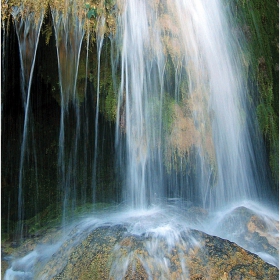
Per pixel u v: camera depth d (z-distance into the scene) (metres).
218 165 4.23
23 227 4.26
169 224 3.25
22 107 4.85
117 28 3.42
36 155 4.98
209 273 2.62
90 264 2.73
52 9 3.20
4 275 3.26
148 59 3.61
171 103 3.78
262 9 5.06
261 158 4.96
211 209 4.16
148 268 2.61
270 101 4.98
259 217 3.64
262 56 4.95
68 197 4.91
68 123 4.87
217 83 4.14
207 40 4.02
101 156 4.82
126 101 3.70
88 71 3.70
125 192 4.43
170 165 3.83
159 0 3.61
